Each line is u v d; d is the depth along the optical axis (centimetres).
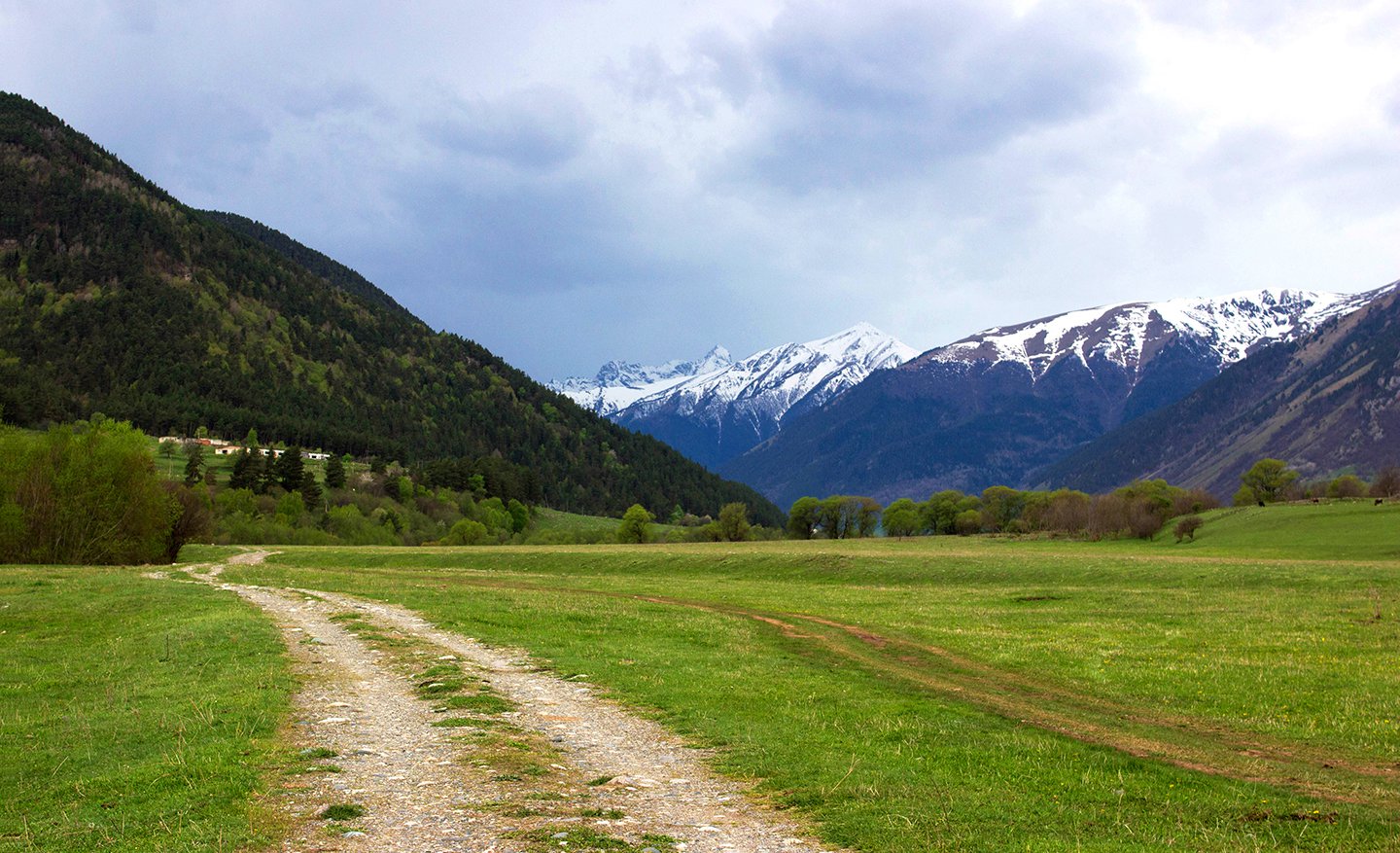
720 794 1630
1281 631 4141
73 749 1902
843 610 5528
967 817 1499
